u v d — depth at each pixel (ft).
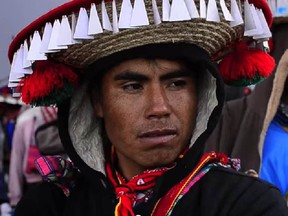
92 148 17.74
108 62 15.90
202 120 16.67
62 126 17.57
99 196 17.08
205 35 15.74
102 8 14.80
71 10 15.01
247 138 27.78
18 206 18.35
